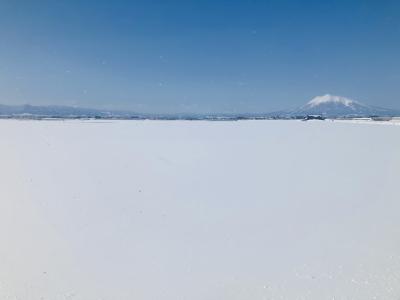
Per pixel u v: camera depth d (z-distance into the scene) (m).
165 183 9.62
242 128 36.62
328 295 3.93
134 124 46.03
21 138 21.02
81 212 7.04
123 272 4.58
